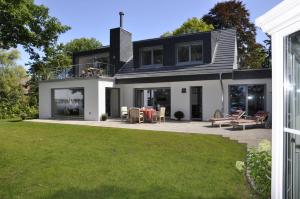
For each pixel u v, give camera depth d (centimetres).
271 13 282
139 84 2044
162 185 530
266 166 437
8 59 3631
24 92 3484
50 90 2230
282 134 291
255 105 1648
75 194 489
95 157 762
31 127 1537
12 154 811
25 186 533
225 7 3167
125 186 527
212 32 1853
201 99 1822
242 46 3141
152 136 1130
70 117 2152
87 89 1984
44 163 704
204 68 1788
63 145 954
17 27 1127
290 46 279
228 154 794
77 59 2570
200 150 853
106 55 2428
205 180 557
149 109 1761
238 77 1616
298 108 273
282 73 288
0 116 2341
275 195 304
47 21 1240
